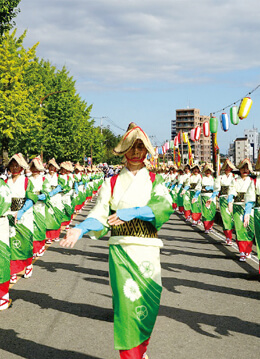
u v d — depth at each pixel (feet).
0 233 18.62
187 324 17.49
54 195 35.73
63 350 14.89
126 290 11.74
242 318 18.24
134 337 11.64
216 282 24.02
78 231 11.55
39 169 27.89
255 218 23.38
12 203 22.61
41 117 100.83
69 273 25.84
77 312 18.80
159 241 12.39
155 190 12.26
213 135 62.28
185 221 54.34
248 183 29.66
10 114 82.33
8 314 18.54
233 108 46.01
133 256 11.94
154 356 14.46
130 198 12.17
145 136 12.47
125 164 13.11
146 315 11.84
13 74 84.64
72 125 140.36
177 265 28.22
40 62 145.89
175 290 22.38
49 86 137.90
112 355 14.49
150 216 11.72
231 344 15.52
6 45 87.45
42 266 27.68
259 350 15.03
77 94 170.81
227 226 35.94
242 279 24.75
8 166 22.74
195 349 15.07
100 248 34.35
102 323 17.49
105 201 12.39
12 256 23.32
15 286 22.97
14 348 15.03
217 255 31.81
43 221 29.71
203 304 20.11
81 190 62.49
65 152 152.05
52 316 18.29
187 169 54.80
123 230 12.16
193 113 593.83
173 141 111.96
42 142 105.60
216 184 35.76
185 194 54.29
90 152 246.47
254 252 33.47
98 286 22.98
